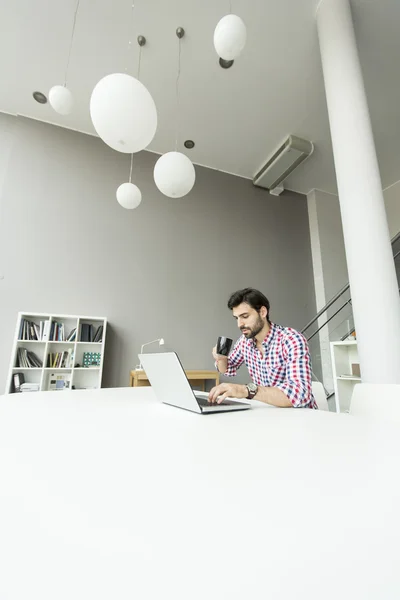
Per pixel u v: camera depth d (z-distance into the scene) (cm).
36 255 303
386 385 92
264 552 19
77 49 255
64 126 342
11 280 290
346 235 180
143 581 16
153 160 378
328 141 357
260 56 258
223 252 396
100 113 105
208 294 374
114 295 328
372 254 167
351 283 175
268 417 71
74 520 23
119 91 103
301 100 303
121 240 343
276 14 228
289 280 430
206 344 359
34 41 249
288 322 414
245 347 136
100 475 33
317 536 21
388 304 161
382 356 157
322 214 462
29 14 230
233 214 414
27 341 272
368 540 21
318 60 263
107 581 16
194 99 301
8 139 323
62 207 323
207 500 27
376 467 36
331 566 18
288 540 21
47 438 49
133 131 108
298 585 16
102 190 345
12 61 266
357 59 203
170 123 331
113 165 356
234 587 16
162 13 228
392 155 381
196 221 388
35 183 317
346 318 338
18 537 20
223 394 85
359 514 25
